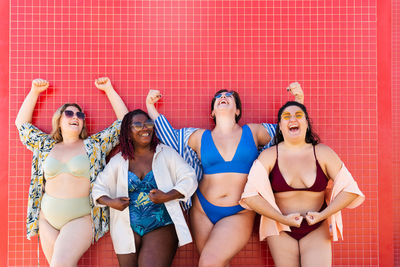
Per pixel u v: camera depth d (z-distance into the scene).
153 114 4.00
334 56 4.26
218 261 3.23
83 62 4.21
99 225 3.67
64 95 4.20
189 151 3.84
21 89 4.18
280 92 4.24
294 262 3.28
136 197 3.34
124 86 4.22
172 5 4.27
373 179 4.18
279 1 4.29
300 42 4.27
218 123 3.73
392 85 4.68
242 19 4.27
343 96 4.23
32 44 4.21
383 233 4.15
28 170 4.12
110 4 4.25
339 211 3.33
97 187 3.42
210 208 3.52
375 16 4.27
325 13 4.28
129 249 3.28
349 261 4.12
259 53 4.26
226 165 3.53
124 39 4.24
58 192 3.55
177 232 3.30
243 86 4.24
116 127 3.88
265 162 3.35
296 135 3.29
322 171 3.28
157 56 4.25
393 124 4.66
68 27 4.23
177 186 3.30
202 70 4.25
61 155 3.64
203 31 4.27
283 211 3.32
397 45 4.69
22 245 4.06
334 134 4.21
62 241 3.40
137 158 3.46
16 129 4.15
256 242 4.10
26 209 4.09
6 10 4.21
